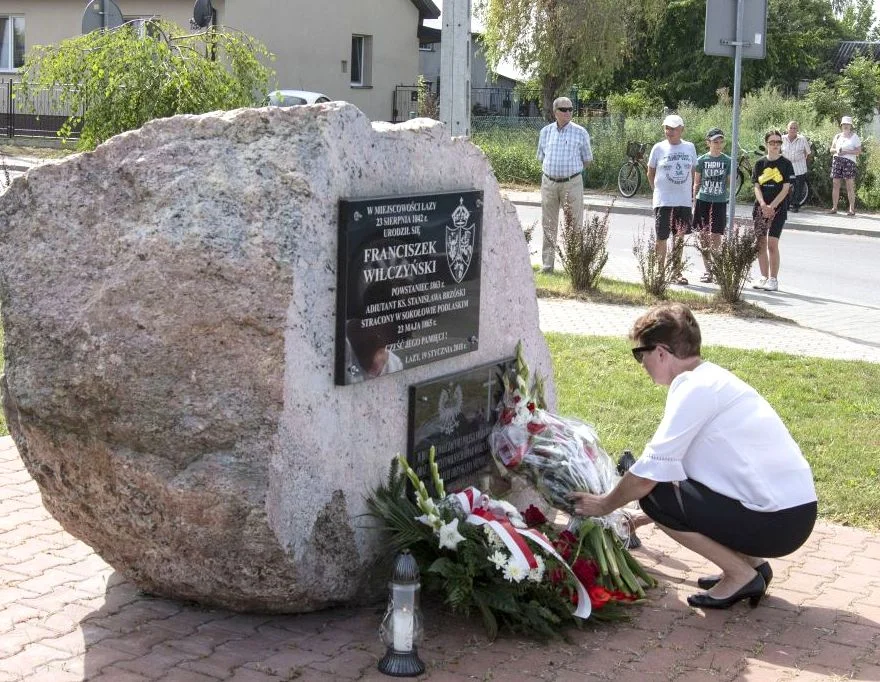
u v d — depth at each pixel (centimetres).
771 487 464
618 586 478
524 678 412
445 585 445
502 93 4409
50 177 438
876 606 495
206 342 410
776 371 933
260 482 403
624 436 730
